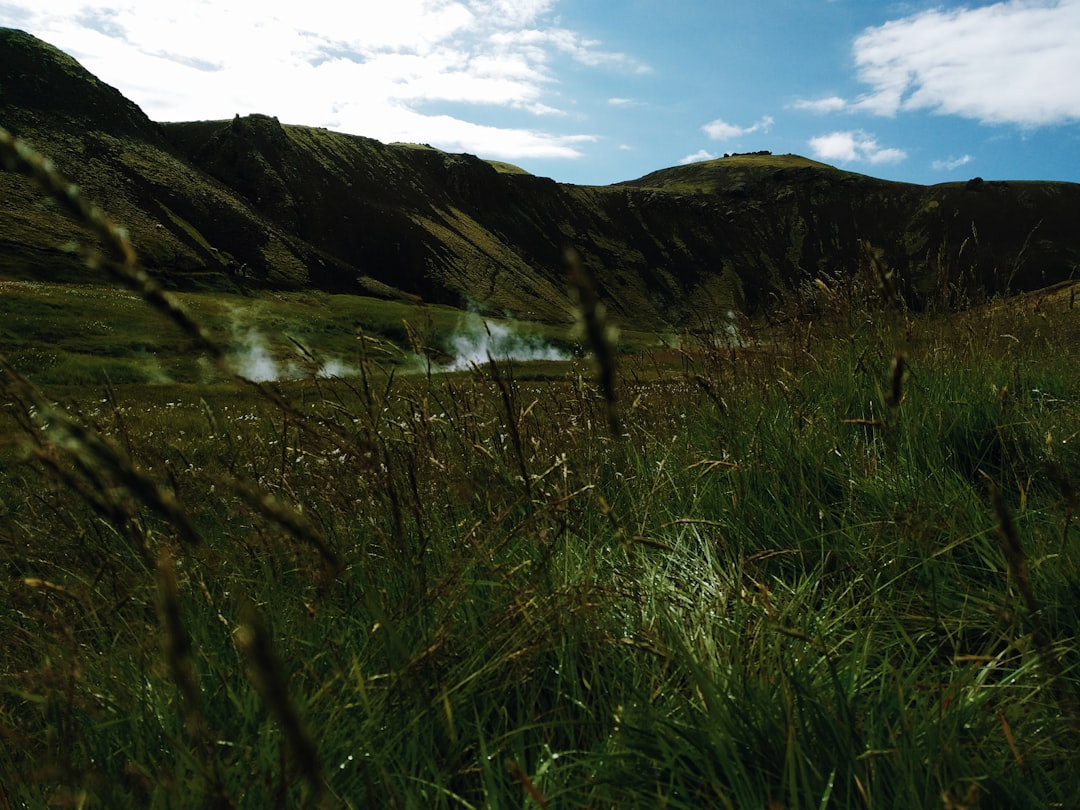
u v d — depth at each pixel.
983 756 1.72
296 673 2.01
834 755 1.65
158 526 2.88
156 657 2.10
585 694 2.16
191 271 115.19
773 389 4.45
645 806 1.63
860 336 4.65
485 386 3.21
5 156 0.93
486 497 2.88
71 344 54.31
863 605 2.52
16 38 151.50
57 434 0.99
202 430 10.45
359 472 2.80
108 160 138.75
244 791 1.57
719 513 3.25
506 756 1.86
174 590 0.90
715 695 1.81
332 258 155.12
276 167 182.25
